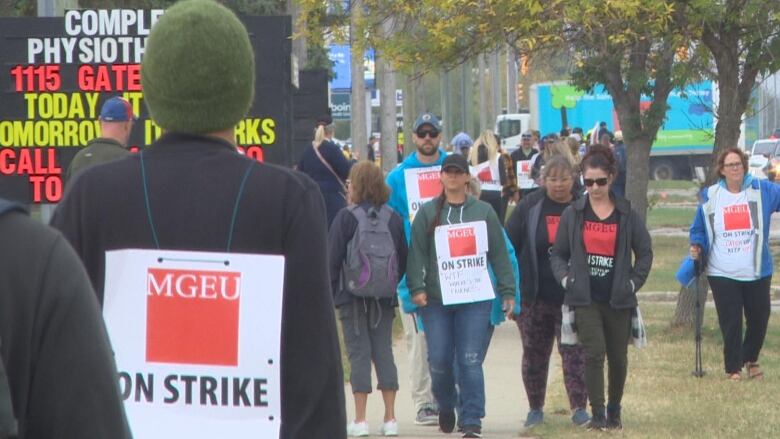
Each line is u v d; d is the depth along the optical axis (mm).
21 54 51375
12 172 51531
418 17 57469
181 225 13438
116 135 34375
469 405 35688
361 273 35562
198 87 13422
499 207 58188
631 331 36562
